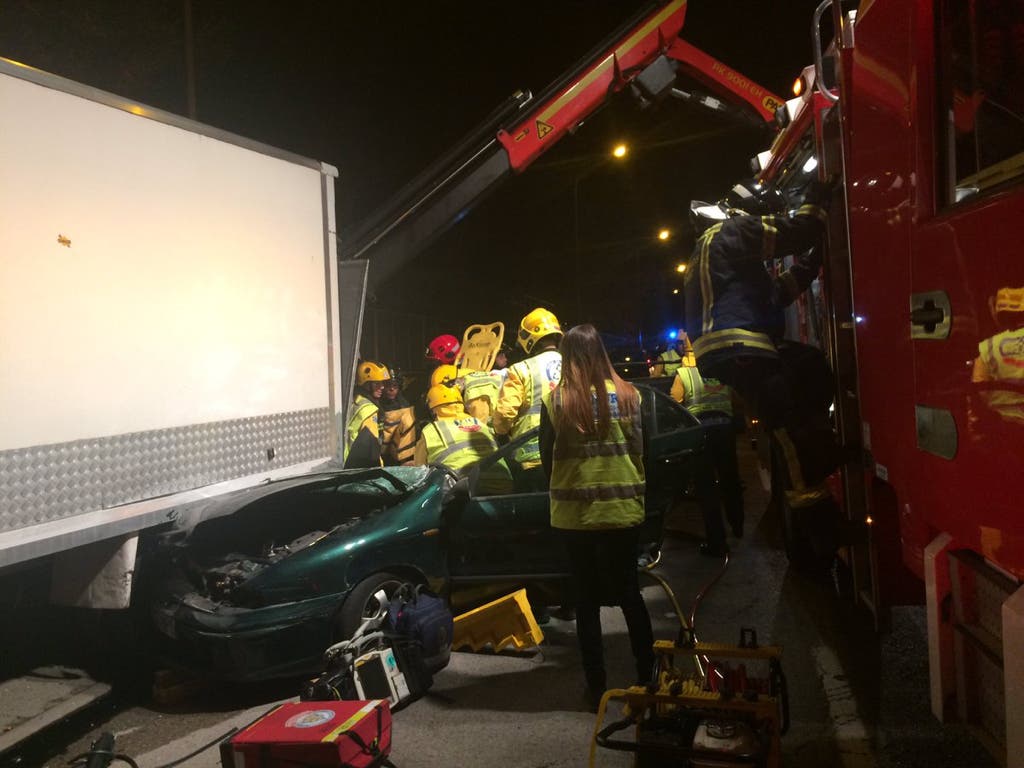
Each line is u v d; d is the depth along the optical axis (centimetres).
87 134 374
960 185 237
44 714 375
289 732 307
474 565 516
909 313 279
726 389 665
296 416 519
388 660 403
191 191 434
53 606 446
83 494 364
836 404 386
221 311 452
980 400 221
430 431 614
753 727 266
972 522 229
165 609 458
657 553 533
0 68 334
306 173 539
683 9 830
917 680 389
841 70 350
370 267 729
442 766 345
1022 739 188
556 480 389
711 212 456
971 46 226
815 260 436
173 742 399
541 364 546
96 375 373
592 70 795
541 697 410
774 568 607
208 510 424
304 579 439
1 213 334
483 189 754
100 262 378
